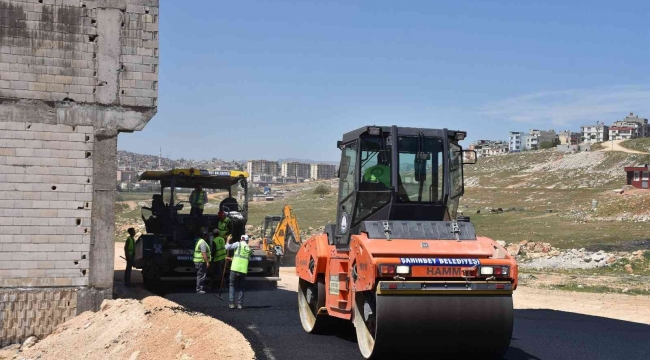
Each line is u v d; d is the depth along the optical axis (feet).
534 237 144.25
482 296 34.50
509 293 34.83
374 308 35.50
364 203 39.45
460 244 35.83
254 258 67.67
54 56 55.26
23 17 54.54
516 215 201.77
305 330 45.55
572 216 185.78
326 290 42.88
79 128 55.77
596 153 430.20
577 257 109.81
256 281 70.95
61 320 55.06
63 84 55.36
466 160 40.96
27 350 51.98
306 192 462.60
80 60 55.88
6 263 53.93
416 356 36.50
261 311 53.26
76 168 55.62
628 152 419.74
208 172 70.08
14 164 54.29
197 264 62.95
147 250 68.74
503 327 34.50
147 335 47.11
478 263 34.37
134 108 56.95
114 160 56.44
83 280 55.57
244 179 71.92
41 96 54.95
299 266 48.06
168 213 70.54
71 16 55.62
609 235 138.62
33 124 54.75
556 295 72.08
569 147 483.51
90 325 53.06
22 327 54.19
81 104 55.83
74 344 50.65
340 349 39.68
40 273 54.65
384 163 39.19
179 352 42.39
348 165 41.63
